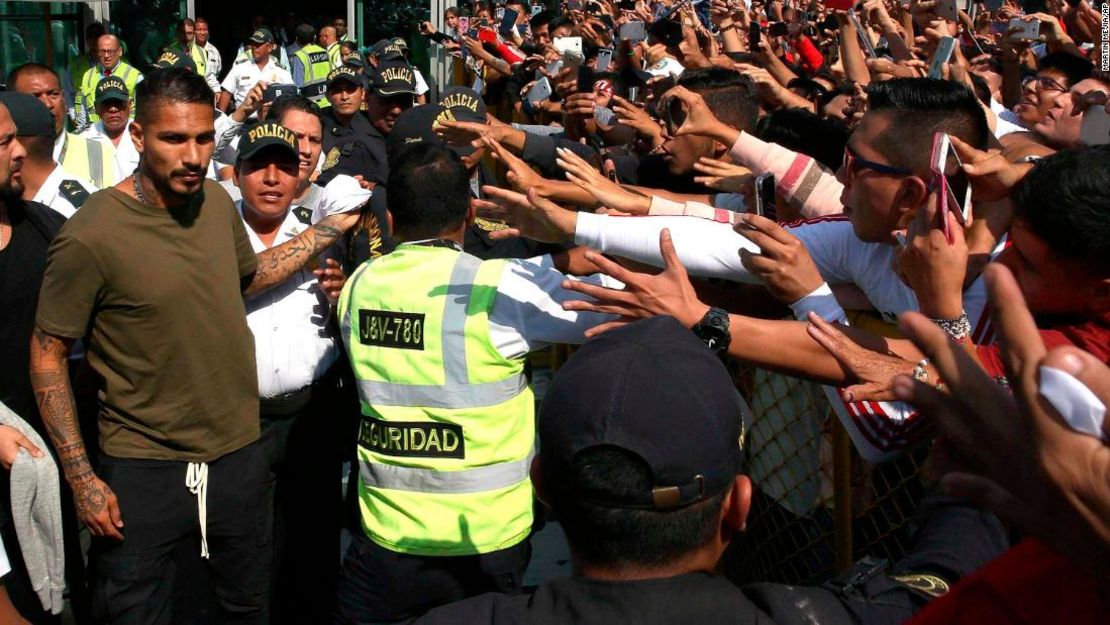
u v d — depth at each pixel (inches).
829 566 114.3
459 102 174.4
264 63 490.0
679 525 55.5
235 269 128.6
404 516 111.5
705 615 55.2
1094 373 38.4
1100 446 38.5
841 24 188.7
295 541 146.6
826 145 126.1
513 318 107.1
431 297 109.1
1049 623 46.3
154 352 123.6
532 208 95.4
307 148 163.9
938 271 71.5
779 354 75.5
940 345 44.6
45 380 120.6
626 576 56.3
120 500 126.1
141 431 126.1
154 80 116.6
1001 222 83.5
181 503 128.3
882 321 94.0
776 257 80.0
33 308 131.3
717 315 75.5
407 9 495.5
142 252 120.8
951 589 50.6
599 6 371.2
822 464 112.3
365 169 222.5
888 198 83.1
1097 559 41.6
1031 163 79.7
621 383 56.6
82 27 409.7
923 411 46.2
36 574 125.4
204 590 140.2
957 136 81.7
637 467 54.8
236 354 128.7
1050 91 179.2
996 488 44.5
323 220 138.5
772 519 126.7
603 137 215.0
